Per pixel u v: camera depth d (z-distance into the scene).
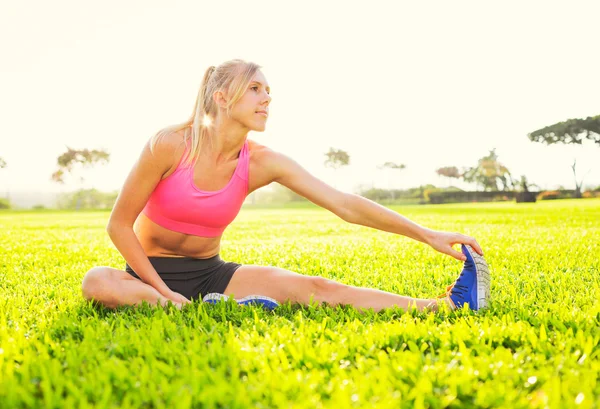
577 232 8.18
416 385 1.76
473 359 1.99
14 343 2.27
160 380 1.81
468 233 8.59
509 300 3.18
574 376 1.81
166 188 3.10
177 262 3.30
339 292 3.11
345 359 2.09
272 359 2.03
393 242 7.22
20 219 21.70
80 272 4.84
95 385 1.76
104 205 59.75
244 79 2.94
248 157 3.21
